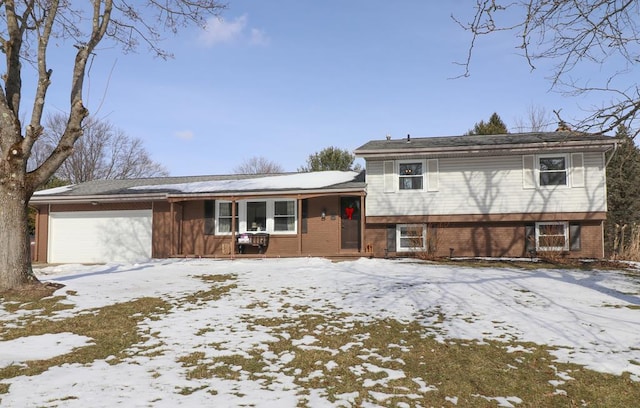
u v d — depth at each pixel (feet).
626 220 88.89
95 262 69.67
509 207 60.64
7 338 26.55
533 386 20.34
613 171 30.86
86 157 142.82
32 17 36.60
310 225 65.57
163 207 68.95
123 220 69.82
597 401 19.06
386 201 63.93
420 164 63.67
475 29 24.32
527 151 59.82
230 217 67.56
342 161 118.32
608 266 51.72
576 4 23.86
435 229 63.41
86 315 31.12
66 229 70.85
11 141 35.73
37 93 35.58
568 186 59.06
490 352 24.21
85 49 37.50
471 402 18.79
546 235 59.62
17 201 36.22
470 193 61.93
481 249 62.28
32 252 78.28
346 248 65.16
